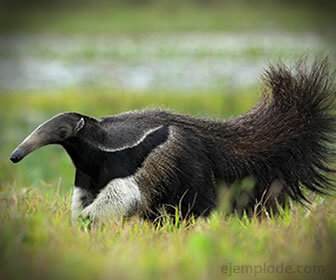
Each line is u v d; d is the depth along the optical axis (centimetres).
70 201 2434
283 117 2478
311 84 2492
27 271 1481
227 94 7525
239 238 1748
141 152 2216
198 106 7231
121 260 1548
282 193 2470
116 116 2300
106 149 2203
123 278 1441
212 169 2373
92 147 2198
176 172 2258
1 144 5647
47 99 8431
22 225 1792
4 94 9112
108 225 2042
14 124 6631
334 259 1587
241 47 14375
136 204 2189
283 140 2453
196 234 1806
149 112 2336
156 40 17375
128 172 2197
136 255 1609
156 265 1520
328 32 17212
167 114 2352
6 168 4366
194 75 10450
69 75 11100
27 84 10150
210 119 2450
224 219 2119
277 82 2495
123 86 9212
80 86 9344
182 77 10250
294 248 1655
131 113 2323
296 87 2492
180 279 1452
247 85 8531
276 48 13062
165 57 13262
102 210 2167
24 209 2175
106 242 1786
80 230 1988
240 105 7100
